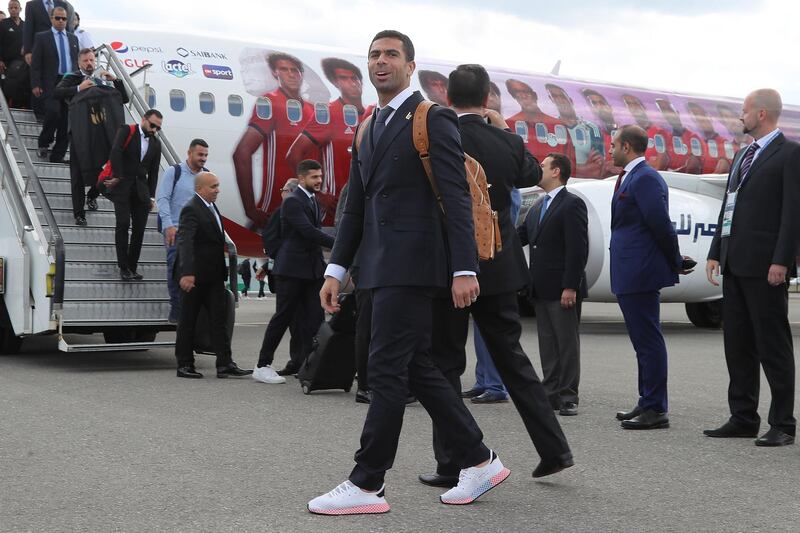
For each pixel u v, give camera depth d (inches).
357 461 138.6
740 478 164.4
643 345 216.5
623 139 220.7
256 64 573.6
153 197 349.7
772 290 197.2
